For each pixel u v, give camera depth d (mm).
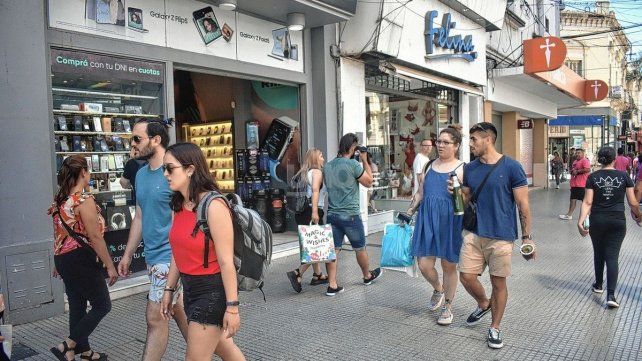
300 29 7980
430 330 4723
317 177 6051
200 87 10430
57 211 3793
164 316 3129
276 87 9367
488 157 4344
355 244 6105
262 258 2895
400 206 11320
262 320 5078
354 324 4922
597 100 22406
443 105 13734
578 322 4855
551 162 29078
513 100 18172
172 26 6574
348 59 9391
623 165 15445
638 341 4340
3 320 4750
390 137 11344
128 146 6297
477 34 13641
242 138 9820
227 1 6918
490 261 4312
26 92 4969
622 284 6195
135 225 3777
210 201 2650
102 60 5836
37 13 5043
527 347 4258
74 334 3754
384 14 8977
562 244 9039
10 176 4867
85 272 3789
